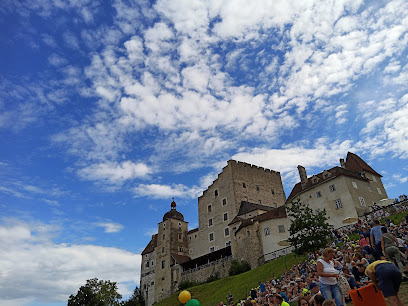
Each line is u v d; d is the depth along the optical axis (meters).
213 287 54.25
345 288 11.22
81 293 73.56
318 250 34.62
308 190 57.59
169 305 62.84
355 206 50.22
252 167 91.00
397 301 8.10
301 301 12.14
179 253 85.62
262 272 47.00
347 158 63.94
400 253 14.50
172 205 94.75
